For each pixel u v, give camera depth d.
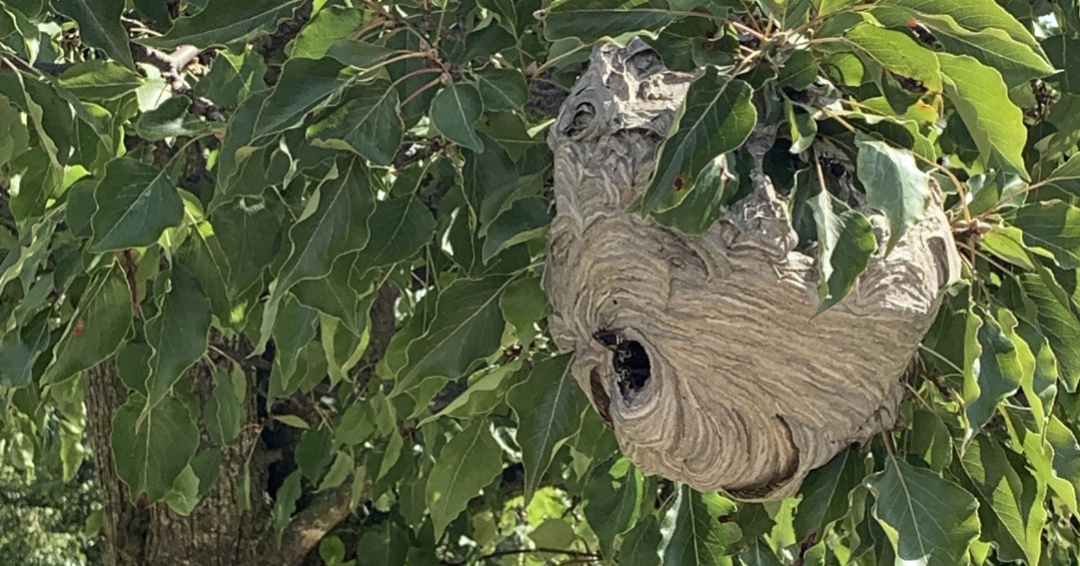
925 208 1.66
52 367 2.28
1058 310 2.08
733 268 1.90
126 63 2.02
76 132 2.20
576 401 2.37
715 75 1.70
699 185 1.77
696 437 1.99
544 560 4.16
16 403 3.07
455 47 2.17
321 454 3.48
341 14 2.10
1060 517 2.67
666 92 2.05
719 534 2.44
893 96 1.80
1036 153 2.46
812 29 1.72
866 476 2.04
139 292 2.38
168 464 2.57
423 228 2.31
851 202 1.92
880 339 1.92
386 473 3.39
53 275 2.34
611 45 2.13
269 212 2.29
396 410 3.28
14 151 2.44
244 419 3.79
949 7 1.66
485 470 2.73
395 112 2.01
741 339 1.92
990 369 1.88
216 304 2.43
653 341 1.98
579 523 4.35
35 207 2.56
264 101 1.97
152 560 3.79
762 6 1.70
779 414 1.96
